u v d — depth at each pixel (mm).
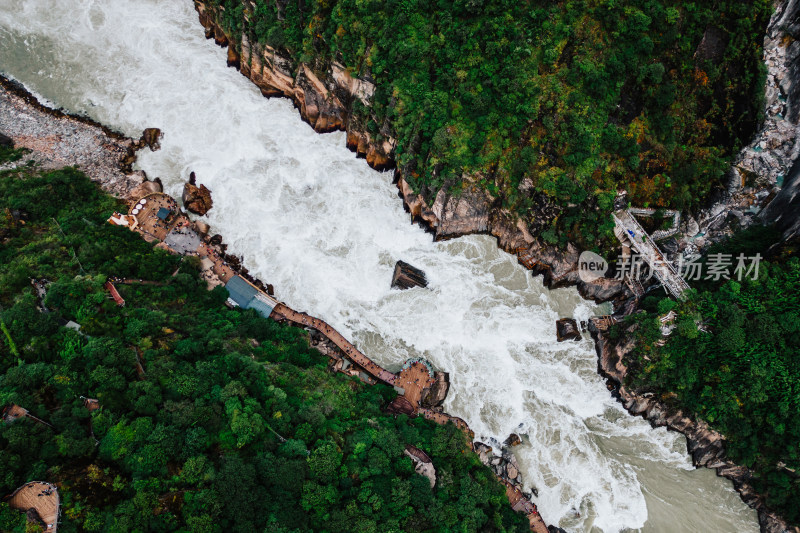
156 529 57781
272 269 91750
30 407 62531
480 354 88750
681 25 85438
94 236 85375
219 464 63406
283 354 80562
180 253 89688
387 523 65562
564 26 85562
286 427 69062
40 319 68625
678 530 81438
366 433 72000
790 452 77062
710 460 84750
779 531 80625
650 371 84125
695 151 88938
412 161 93375
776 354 78812
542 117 87188
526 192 89250
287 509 62250
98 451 61438
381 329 88938
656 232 90625
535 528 78188
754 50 85625
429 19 89750
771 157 86312
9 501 56094
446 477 72750
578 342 91000
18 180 89375
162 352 72250
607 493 82562
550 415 86250
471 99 87625
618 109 87500
